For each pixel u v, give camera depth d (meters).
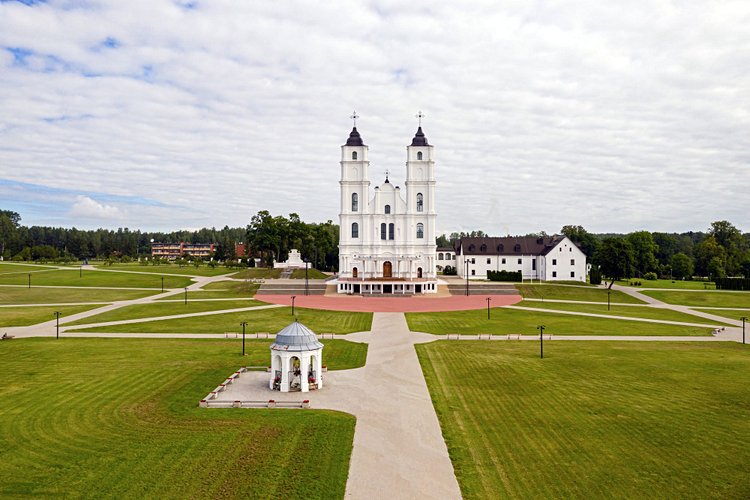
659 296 102.81
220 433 29.81
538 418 32.34
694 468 25.48
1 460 26.17
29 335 60.16
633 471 25.20
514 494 23.03
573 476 24.69
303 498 22.64
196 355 49.62
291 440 28.84
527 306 90.31
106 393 37.03
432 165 117.19
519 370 44.25
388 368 45.09
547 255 132.50
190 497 22.72
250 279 128.50
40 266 168.00
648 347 54.59
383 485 23.80
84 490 23.22
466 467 25.59
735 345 56.00
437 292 107.50
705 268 160.38
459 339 59.09
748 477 24.56
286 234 163.88
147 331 63.34
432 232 117.38
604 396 36.78
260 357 48.91
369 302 93.38
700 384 39.84
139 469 25.25
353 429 30.53
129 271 148.75
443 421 31.86
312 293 105.50
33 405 34.31
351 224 117.69
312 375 40.59
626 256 114.19
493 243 140.50
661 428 30.64
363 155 116.69
